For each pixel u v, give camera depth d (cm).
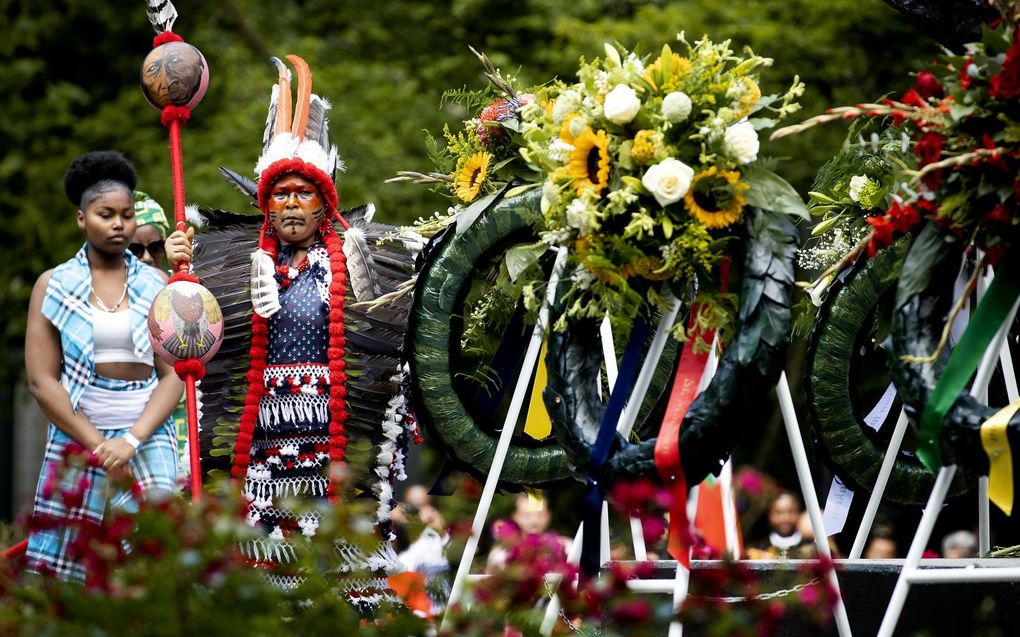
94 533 498
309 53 2011
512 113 766
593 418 689
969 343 615
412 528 607
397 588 568
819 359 832
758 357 634
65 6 2092
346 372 834
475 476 807
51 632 468
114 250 848
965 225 612
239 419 841
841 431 841
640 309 696
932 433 614
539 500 841
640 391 690
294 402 834
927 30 740
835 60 1833
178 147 863
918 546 617
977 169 604
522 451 809
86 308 839
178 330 795
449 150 823
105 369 839
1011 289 617
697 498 845
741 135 647
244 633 472
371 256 866
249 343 846
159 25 880
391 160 1905
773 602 513
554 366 700
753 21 1814
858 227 798
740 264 664
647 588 685
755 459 2105
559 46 1931
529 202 749
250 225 902
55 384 834
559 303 707
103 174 856
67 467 537
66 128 2094
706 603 497
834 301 825
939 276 627
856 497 1024
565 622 617
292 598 505
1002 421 592
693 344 678
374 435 841
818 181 817
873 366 1772
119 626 468
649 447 660
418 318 785
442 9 2105
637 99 661
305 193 855
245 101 2000
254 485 830
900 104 623
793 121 1802
